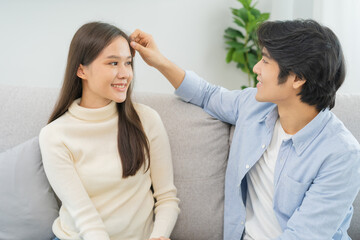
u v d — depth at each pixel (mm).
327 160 992
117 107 1165
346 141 988
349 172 964
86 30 1060
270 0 2520
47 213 1160
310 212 984
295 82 984
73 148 1076
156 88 2328
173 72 1297
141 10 2201
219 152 1346
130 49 1214
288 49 952
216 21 2430
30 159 1154
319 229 977
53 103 1291
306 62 943
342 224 1065
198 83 1337
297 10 2432
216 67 2514
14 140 1226
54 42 2055
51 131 1074
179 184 1296
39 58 2051
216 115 1368
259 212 1168
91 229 1019
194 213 1290
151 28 2256
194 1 2326
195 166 1311
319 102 1003
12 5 1936
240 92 1304
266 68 1013
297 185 1036
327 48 940
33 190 1144
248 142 1174
